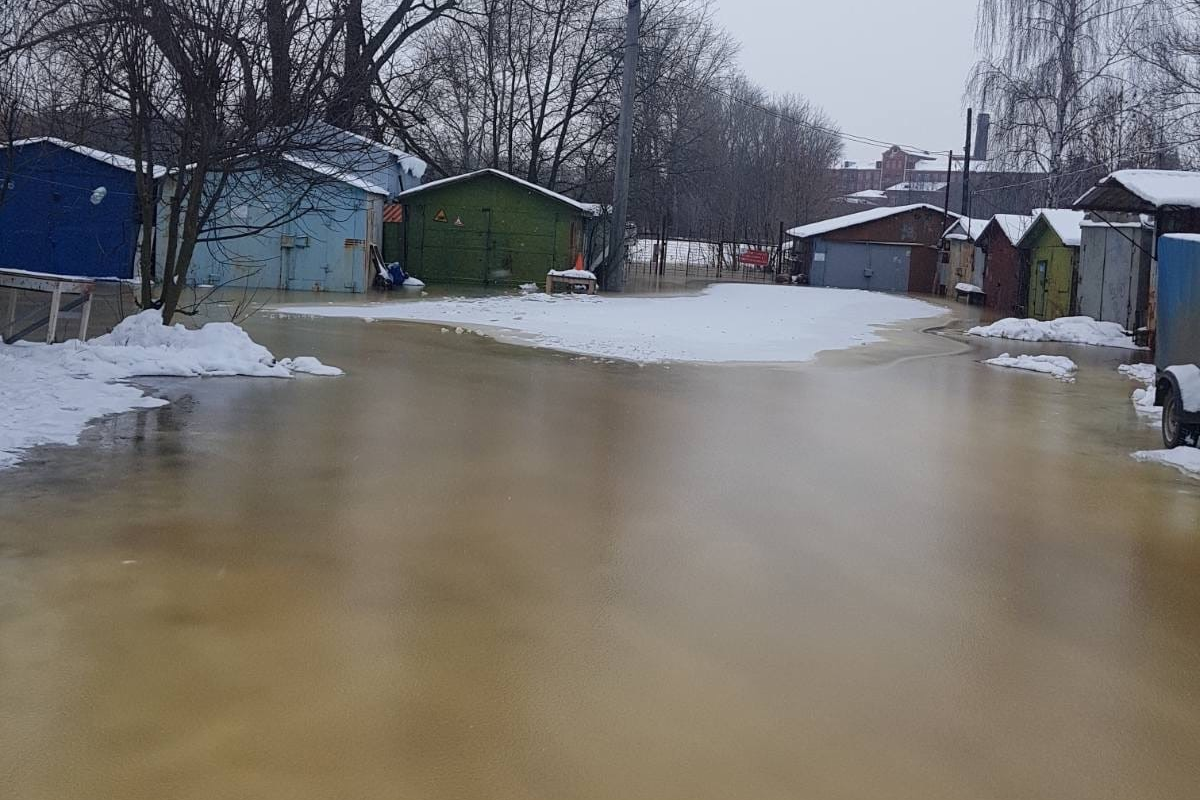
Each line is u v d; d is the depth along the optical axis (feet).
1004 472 31.50
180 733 13.85
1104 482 30.71
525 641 17.30
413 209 111.04
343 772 13.08
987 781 13.56
